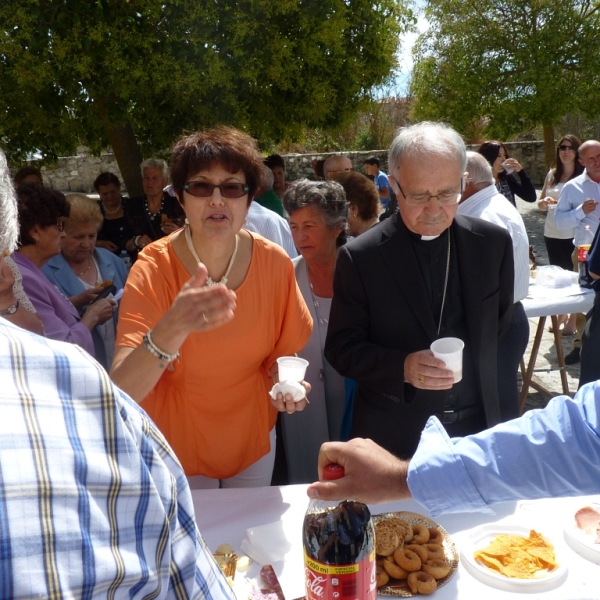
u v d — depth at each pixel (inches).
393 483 52.1
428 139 81.7
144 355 61.2
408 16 263.0
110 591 28.0
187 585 33.1
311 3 218.5
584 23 471.5
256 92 233.1
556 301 159.9
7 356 28.2
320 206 107.7
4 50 195.6
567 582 56.4
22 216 102.5
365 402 93.7
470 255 88.1
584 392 54.1
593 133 693.3
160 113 237.3
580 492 50.3
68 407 29.0
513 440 51.1
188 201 76.4
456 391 90.5
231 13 213.5
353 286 89.7
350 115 260.5
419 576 55.9
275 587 57.2
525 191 257.9
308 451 112.5
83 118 236.2
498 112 491.8
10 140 247.3
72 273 128.8
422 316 87.4
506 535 62.0
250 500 71.4
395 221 90.6
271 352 86.8
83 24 200.4
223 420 82.0
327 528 48.3
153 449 32.4
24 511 25.5
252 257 81.1
